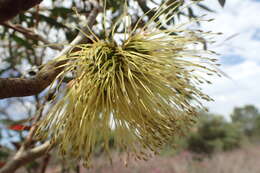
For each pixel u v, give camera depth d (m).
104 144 0.13
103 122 0.13
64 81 0.12
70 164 0.21
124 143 0.13
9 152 0.25
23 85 0.08
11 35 0.22
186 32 0.12
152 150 0.13
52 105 0.11
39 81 0.09
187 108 0.13
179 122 0.13
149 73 0.12
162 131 0.13
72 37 0.17
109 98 0.12
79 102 0.11
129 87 0.13
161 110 0.13
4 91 0.08
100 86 0.12
